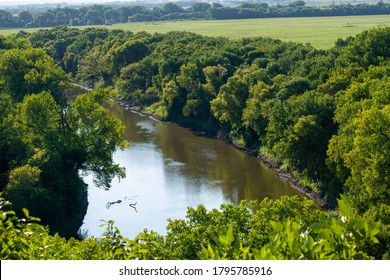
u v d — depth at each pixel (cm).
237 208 3275
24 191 4756
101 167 5947
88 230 5128
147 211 5475
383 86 4997
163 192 5978
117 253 1552
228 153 7538
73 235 5075
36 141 5709
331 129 5888
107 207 5634
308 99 6088
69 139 5709
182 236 3008
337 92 6159
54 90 7569
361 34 7481
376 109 4162
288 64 8944
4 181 5191
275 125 6375
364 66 7150
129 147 7838
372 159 4044
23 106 5759
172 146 7906
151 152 7575
